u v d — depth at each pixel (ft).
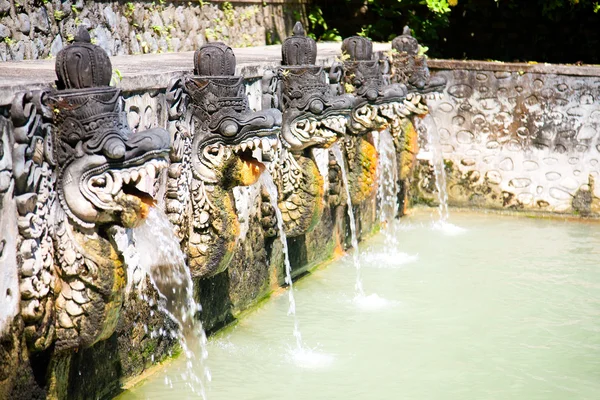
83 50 12.48
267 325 20.25
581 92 32.48
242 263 20.36
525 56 40.52
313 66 20.62
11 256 11.62
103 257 12.85
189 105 16.56
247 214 20.34
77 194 12.51
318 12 40.29
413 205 35.12
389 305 22.12
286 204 21.36
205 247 16.99
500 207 34.27
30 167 11.86
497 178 34.14
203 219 16.88
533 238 30.14
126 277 13.57
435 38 40.04
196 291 17.98
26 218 11.76
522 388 17.15
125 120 13.08
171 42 27.12
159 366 16.89
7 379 11.69
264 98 20.38
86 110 12.35
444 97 34.06
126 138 12.64
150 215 14.99
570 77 32.48
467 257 27.32
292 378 17.21
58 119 12.40
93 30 22.26
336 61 23.82
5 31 18.44
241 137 16.57
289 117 20.72
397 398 16.47
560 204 33.55
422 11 40.01
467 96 33.83
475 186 34.42
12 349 11.76
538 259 27.22
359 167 25.31
